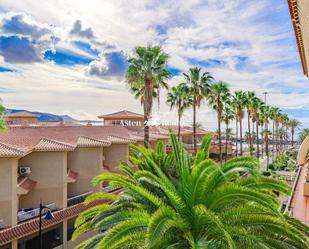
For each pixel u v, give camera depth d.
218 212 8.88
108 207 10.62
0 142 21.44
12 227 20.25
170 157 11.92
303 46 12.12
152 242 6.83
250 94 65.19
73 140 29.64
